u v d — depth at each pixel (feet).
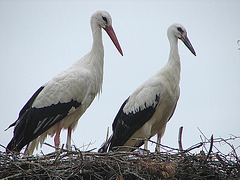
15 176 32.63
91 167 34.04
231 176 34.40
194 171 34.35
